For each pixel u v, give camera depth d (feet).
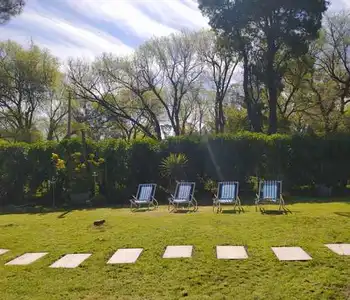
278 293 14.93
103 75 99.55
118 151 48.49
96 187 47.85
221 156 48.60
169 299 14.92
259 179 48.32
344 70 86.33
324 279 16.08
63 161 45.88
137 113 106.93
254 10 68.39
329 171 48.06
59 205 45.39
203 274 17.34
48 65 96.84
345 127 79.97
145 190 41.27
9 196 48.11
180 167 46.68
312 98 92.84
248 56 77.10
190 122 124.06
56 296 15.75
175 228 26.48
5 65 92.73
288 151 48.32
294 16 68.08
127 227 27.63
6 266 19.89
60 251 22.00
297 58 76.38
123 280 17.17
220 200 36.27
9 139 94.89
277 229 24.95
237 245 21.47
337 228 24.63
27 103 96.53
